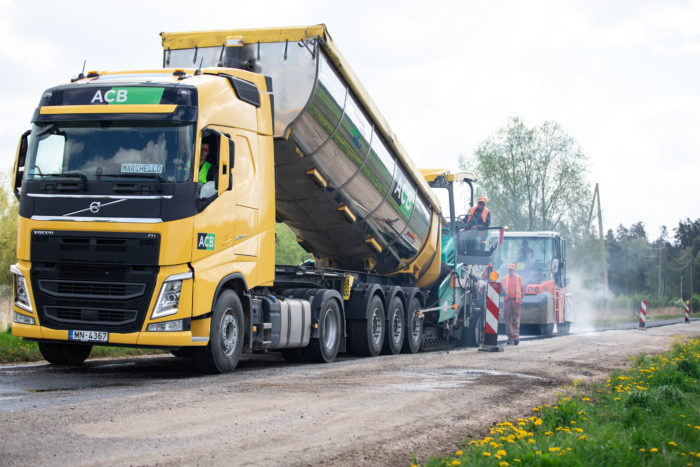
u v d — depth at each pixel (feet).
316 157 38.42
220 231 29.78
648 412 22.06
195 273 28.17
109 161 28.07
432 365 35.53
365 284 44.42
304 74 35.73
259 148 33.47
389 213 46.14
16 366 31.24
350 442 16.84
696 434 18.63
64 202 27.94
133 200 27.58
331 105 37.19
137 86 28.81
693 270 400.26
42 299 28.27
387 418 19.97
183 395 22.57
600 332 83.30
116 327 27.73
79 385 25.00
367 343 43.11
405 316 49.11
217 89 30.37
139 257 27.37
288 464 14.61
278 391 24.26
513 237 80.43
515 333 59.00
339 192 41.60
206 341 28.89
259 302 33.27
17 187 29.37
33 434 15.98
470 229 61.00
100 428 16.96
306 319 37.32
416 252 51.37
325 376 29.58
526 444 15.69
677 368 34.27
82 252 27.76
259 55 36.27
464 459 14.62
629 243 427.74
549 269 78.74
